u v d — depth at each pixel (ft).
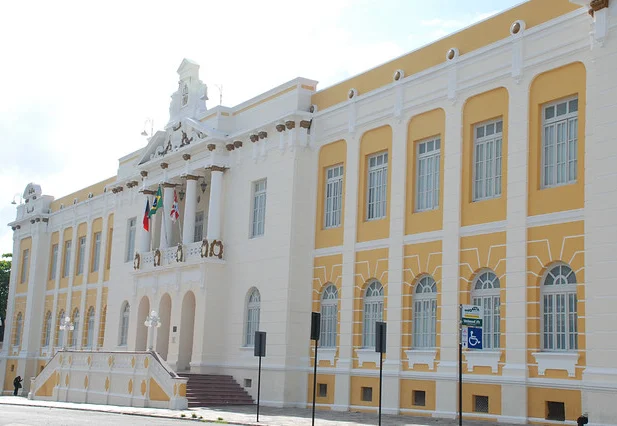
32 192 189.88
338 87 100.53
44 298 179.22
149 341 109.40
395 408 85.35
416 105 88.07
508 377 73.77
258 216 110.32
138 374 102.27
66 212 173.99
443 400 80.23
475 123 81.51
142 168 135.03
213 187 115.85
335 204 99.91
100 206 159.53
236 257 112.16
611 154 65.36
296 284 101.09
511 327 74.38
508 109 77.71
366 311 92.73
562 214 71.36
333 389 94.38
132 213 142.31
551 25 74.08
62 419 78.43
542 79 74.90
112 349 140.15
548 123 74.49
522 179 75.20
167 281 122.93
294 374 99.60
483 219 79.10
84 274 161.58
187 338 118.32
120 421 75.97
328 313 98.43
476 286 79.56
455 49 84.02
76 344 159.94
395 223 89.04
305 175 103.40
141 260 130.82
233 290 111.86
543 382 70.90
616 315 63.21
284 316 100.48
